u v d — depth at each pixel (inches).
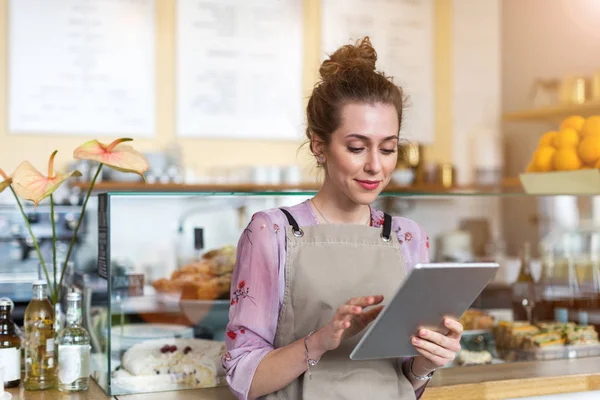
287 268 55.7
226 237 70.7
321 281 55.6
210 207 70.1
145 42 163.0
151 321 65.4
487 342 79.2
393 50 187.0
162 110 165.2
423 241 61.6
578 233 87.4
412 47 188.9
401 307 46.1
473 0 195.6
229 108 169.9
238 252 57.9
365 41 59.6
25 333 64.6
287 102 174.7
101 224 66.3
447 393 63.2
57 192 139.8
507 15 195.8
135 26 162.2
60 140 157.3
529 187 91.8
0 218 119.3
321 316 55.5
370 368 56.6
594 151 83.4
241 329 55.6
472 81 195.8
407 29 188.1
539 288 84.8
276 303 55.9
